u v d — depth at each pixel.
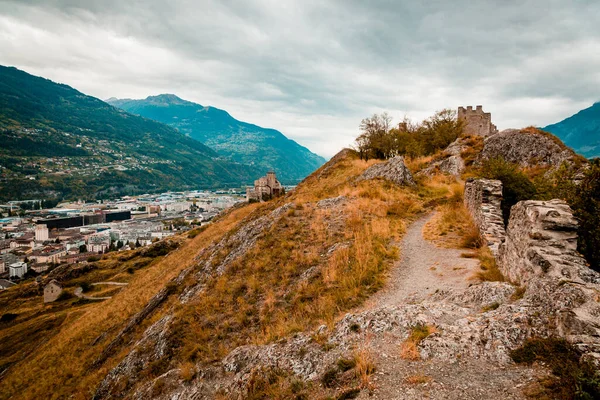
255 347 10.47
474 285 9.97
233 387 8.80
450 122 48.00
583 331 5.84
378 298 11.57
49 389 20.98
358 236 17.02
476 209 17.84
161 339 15.05
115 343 21.47
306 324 11.24
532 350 6.23
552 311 6.80
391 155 45.53
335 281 13.45
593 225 11.81
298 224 20.84
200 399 9.19
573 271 7.85
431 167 36.78
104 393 14.91
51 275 85.81
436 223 19.19
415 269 13.59
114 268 83.12
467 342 7.01
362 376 6.64
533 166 30.91
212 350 12.32
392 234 17.55
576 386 4.80
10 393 23.52
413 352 7.11
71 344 27.22
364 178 31.39
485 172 20.67
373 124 49.44
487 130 52.38
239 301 14.79
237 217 45.62
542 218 9.41
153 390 11.06
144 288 33.56
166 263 40.84
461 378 6.13
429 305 8.99
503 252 11.62
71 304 63.59
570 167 27.47
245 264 18.00
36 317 60.50
